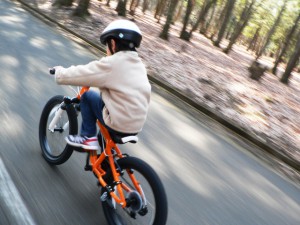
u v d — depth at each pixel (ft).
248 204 14.21
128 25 9.00
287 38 86.84
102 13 72.28
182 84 31.53
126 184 9.57
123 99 9.04
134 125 9.26
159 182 8.93
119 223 9.93
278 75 88.89
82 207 10.41
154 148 16.61
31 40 29.91
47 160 12.07
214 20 159.43
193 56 55.83
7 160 11.59
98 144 10.41
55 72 9.87
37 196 10.28
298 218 14.49
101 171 10.15
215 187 14.74
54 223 9.42
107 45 9.36
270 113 33.09
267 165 20.01
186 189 13.74
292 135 27.89
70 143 10.44
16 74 20.12
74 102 11.05
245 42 233.96
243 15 108.58
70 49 31.45
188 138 19.54
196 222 11.73
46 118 12.45
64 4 55.98
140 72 9.26
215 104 28.84
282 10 111.34
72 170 12.12
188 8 81.30
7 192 10.02
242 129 24.26
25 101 16.76
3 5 44.55
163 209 8.71
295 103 45.96
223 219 12.44
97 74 8.96
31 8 48.11
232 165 17.90
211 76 41.50
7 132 13.35
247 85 45.44
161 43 57.88
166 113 22.72
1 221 8.84
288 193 16.78
